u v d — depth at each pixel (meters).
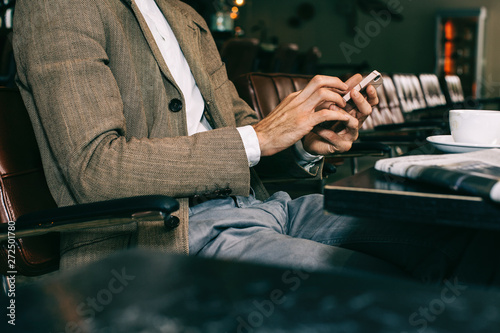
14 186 0.93
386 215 0.43
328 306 0.20
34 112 0.91
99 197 0.76
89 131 0.76
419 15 12.32
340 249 0.73
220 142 0.80
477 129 0.74
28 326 0.19
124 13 0.93
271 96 1.92
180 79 1.05
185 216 0.84
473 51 12.21
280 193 1.13
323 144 1.06
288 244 0.75
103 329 0.18
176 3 1.19
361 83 0.83
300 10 12.76
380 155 1.41
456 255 0.65
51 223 0.68
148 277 0.24
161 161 0.78
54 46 0.80
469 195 0.40
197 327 0.18
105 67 0.83
